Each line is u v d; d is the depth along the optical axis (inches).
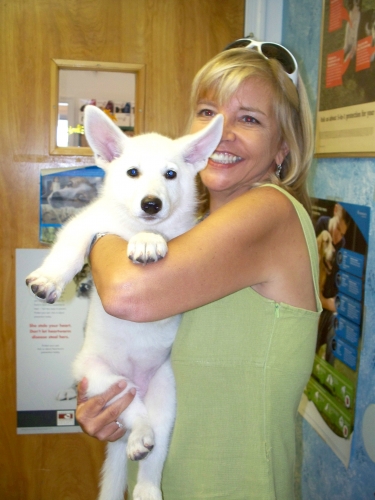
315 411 93.1
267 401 52.4
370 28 70.1
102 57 111.1
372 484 71.1
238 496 53.6
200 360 54.6
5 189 112.7
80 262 64.4
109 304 47.1
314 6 94.4
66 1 108.3
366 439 72.6
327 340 87.1
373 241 70.8
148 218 66.0
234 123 63.6
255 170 64.2
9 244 114.3
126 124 114.7
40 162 112.7
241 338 53.5
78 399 69.9
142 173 70.0
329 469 86.7
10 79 108.9
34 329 117.2
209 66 66.7
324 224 88.5
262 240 51.3
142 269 47.4
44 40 108.8
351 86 76.6
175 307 47.9
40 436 120.4
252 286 53.8
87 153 113.3
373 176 71.2
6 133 110.7
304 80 100.3
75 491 122.6
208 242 48.8
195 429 54.9
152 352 71.2
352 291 77.0
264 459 52.5
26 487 121.4
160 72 113.3
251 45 64.5
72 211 114.9
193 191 75.7
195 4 112.3
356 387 75.9
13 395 118.6
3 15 106.7
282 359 52.3
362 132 73.0
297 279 53.8
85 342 75.1
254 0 112.0
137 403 67.4
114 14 110.3
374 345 70.4
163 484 60.2
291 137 64.1
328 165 87.4
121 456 76.8
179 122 115.1
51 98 110.3
